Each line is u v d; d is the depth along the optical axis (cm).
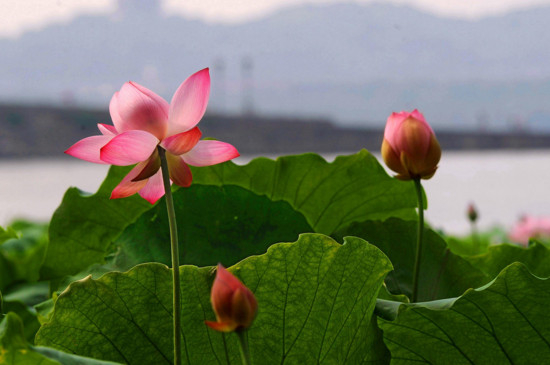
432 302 245
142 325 244
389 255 275
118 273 243
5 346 227
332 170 285
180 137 238
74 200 281
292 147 7738
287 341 245
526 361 246
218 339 244
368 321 247
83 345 243
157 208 274
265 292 245
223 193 275
